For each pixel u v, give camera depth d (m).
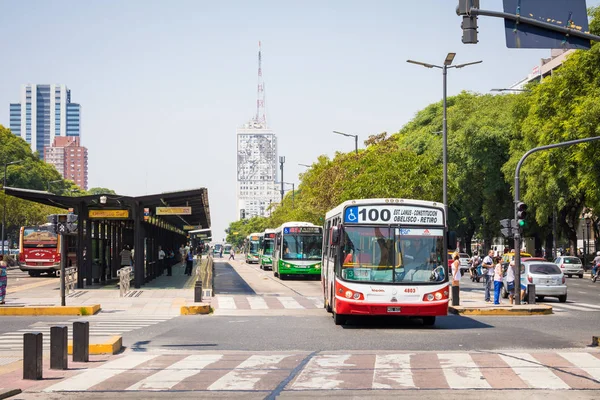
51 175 118.19
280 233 51.34
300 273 49.22
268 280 50.00
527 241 92.69
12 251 84.69
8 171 104.31
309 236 49.66
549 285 30.95
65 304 25.42
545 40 12.87
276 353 14.77
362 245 19.62
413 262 19.53
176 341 16.98
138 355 14.60
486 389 10.51
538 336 17.78
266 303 29.23
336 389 10.63
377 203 19.84
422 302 19.27
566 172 45.31
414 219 19.84
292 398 10.00
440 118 71.62
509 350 14.96
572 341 16.72
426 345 16.06
